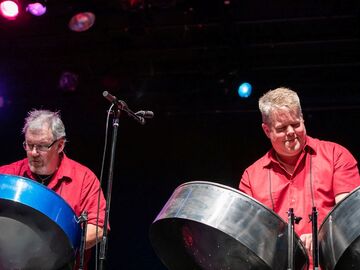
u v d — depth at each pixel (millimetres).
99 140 6566
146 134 6570
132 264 6164
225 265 2959
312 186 3305
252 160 6324
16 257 3070
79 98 6535
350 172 3279
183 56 6199
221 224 2854
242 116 6426
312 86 6246
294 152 3283
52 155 3490
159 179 6449
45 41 6250
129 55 6246
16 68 6438
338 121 6215
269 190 3385
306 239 3088
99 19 6004
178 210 2959
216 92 6383
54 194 3049
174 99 6492
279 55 6117
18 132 6602
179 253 3168
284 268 2832
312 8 5805
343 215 2824
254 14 5859
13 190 2992
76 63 6355
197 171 6406
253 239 2826
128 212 6379
